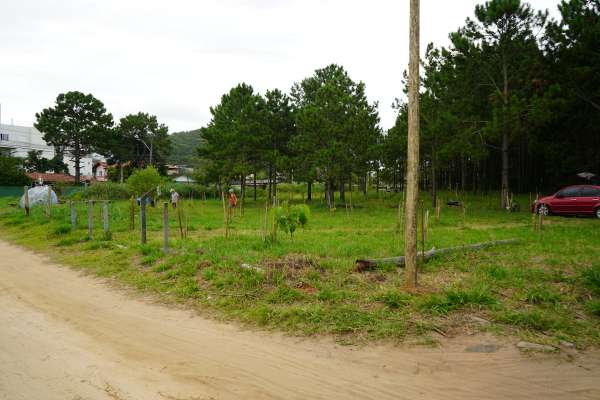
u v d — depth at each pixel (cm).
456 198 3177
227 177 3516
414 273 605
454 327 479
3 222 1825
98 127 5778
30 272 867
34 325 532
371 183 5084
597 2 2216
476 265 783
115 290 710
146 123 5972
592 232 1239
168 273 756
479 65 2339
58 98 5762
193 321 541
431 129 2467
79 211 1930
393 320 501
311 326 498
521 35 2242
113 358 425
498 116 2216
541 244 1016
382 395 340
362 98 3344
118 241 1183
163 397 343
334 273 720
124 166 6159
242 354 431
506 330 466
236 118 3441
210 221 1880
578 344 428
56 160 6138
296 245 1009
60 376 385
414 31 582
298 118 3055
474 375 371
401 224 1417
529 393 338
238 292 633
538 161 3647
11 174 4703
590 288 600
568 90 2253
